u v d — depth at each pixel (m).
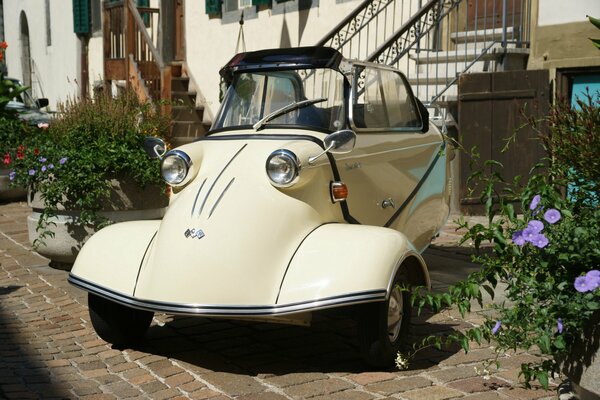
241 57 5.98
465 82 10.48
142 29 14.88
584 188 4.12
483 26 12.24
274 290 4.68
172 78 17.27
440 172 6.99
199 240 4.81
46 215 7.54
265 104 5.75
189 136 15.95
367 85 5.98
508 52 10.85
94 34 21.81
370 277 4.57
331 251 4.75
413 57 11.71
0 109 13.15
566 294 3.76
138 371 5.01
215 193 5.00
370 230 4.93
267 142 5.28
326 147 5.20
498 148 10.52
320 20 14.01
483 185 10.45
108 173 7.44
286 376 4.85
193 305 4.66
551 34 10.74
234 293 4.65
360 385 4.66
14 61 28.33
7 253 8.95
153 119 8.30
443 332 5.66
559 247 3.73
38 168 7.56
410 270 5.07
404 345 5.04
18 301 6.89
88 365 5.16
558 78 10.66
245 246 4.75
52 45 24.64
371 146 5.84
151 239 5.21
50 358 5.30
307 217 5.00
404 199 6.30
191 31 17.94
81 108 7.98
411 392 4.51
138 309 5.12
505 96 10.48
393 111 6.39
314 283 4.61
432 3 10.98
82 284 5.10
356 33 12.35
